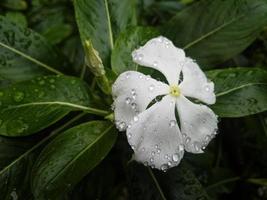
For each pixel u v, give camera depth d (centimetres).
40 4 15
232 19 12
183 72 10
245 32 12
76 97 10
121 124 9
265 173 16
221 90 11
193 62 10
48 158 9
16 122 9
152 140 9
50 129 11
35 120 10
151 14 16
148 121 9
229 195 16
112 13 11
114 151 13
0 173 10
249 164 16
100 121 10
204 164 14
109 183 14
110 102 10
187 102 9
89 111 10
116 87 9
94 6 11
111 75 10
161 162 9
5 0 15
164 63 10
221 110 11
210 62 12
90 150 10
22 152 10
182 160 11
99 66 10
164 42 10
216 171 15
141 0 15
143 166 11
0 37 11
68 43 15
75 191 12
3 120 9
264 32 16
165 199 11
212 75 11
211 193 15
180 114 9
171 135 9
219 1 12
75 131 10
